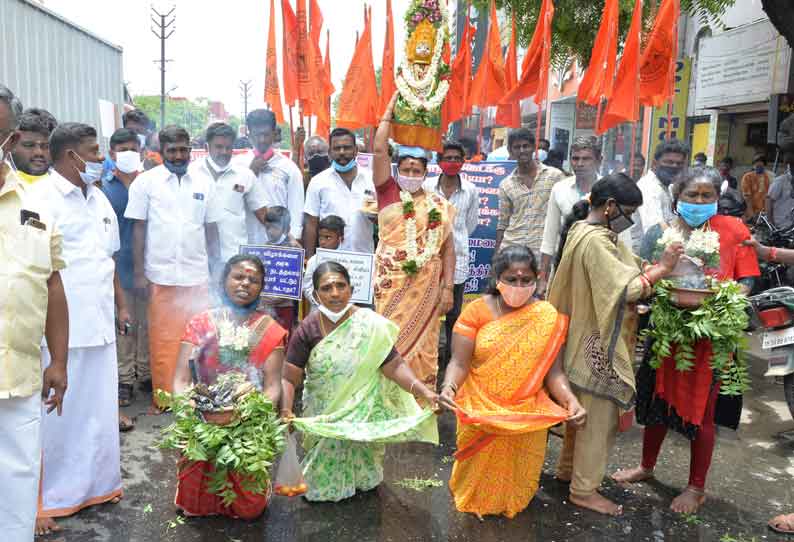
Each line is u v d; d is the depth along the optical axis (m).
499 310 3.79
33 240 2.73
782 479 4.39
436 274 4.82
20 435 2.72
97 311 3.77
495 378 3.72
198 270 5.32
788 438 5.07
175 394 3.63
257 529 3.63
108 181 5.62
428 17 4.61
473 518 3.79
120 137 5.55
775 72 10.73
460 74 8.52
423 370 4.82
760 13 11.32
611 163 14.16
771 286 6.63
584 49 10.30
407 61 4.65
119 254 5.63
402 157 4.71
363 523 3.71
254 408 3.53
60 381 3.10
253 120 6.02
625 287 3.64
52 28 9.62
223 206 5.55
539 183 6.25
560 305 4.00
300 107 7.24
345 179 6.05
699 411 3.81
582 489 3.92
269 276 5.39
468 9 8.47
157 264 5.23
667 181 5.51
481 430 3.71
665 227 4.14
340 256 5.39
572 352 3.86
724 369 3.80
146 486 4.11
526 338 3.70
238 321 3.81
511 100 7.15
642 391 4.17
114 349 3.93
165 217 5.20
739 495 4.17
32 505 2.79
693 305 3.72
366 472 3.99
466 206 6.41
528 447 3.76
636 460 4.64
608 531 3.70
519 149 6.17
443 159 6.24
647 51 6.24
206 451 3.50
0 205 2.68
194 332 3.77
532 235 6.26
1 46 7.98
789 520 3.73
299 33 7.12
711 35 12.66
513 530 3.68
